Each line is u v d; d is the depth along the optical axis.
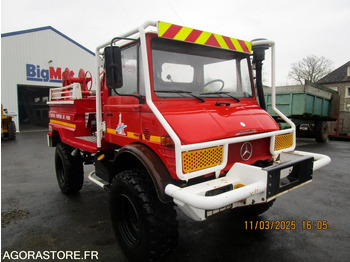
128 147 2.68
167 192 2.19
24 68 17.81
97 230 3.51
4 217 3.90
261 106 3.50
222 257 2.86
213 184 2.28
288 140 3.22
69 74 4.94
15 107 17.45
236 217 3.82
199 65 3.04
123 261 2.83
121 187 2.68
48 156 8.72
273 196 2.31
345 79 33.81
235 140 2.50
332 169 6.80
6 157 8.56
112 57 2.45
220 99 3.11
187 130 2.35
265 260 2.82
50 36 18.77
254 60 3.45
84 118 4.12
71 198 4.66
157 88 2.69
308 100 10.49
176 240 2.52
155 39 2.72
